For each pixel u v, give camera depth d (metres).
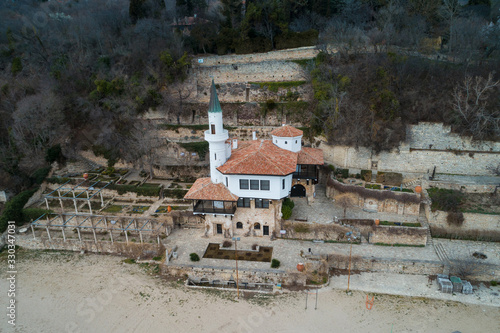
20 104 58.09
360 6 75.12
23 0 88.31
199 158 58.69
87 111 62.34
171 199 51.50
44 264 42.66
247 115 64.81
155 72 64.62
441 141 50.53
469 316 32.72
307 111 60.97
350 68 57.53
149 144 57.09
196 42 73.31
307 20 73.19
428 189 46.53
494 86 51.16
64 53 71.12
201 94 67.88
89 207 49.62
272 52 67.94
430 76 55.78
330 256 39.53
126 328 32.28
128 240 44.97
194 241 43.75
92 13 79.19
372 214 45.47
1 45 73.38
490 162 48.81
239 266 38.44
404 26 64.69
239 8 73.88
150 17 76.38
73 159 61.25
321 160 47.22
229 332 31.34
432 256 39.19
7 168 53.91
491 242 41.88
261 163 41.22
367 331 31.14
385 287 36.69
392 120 51.47
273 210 42.38
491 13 70.31
